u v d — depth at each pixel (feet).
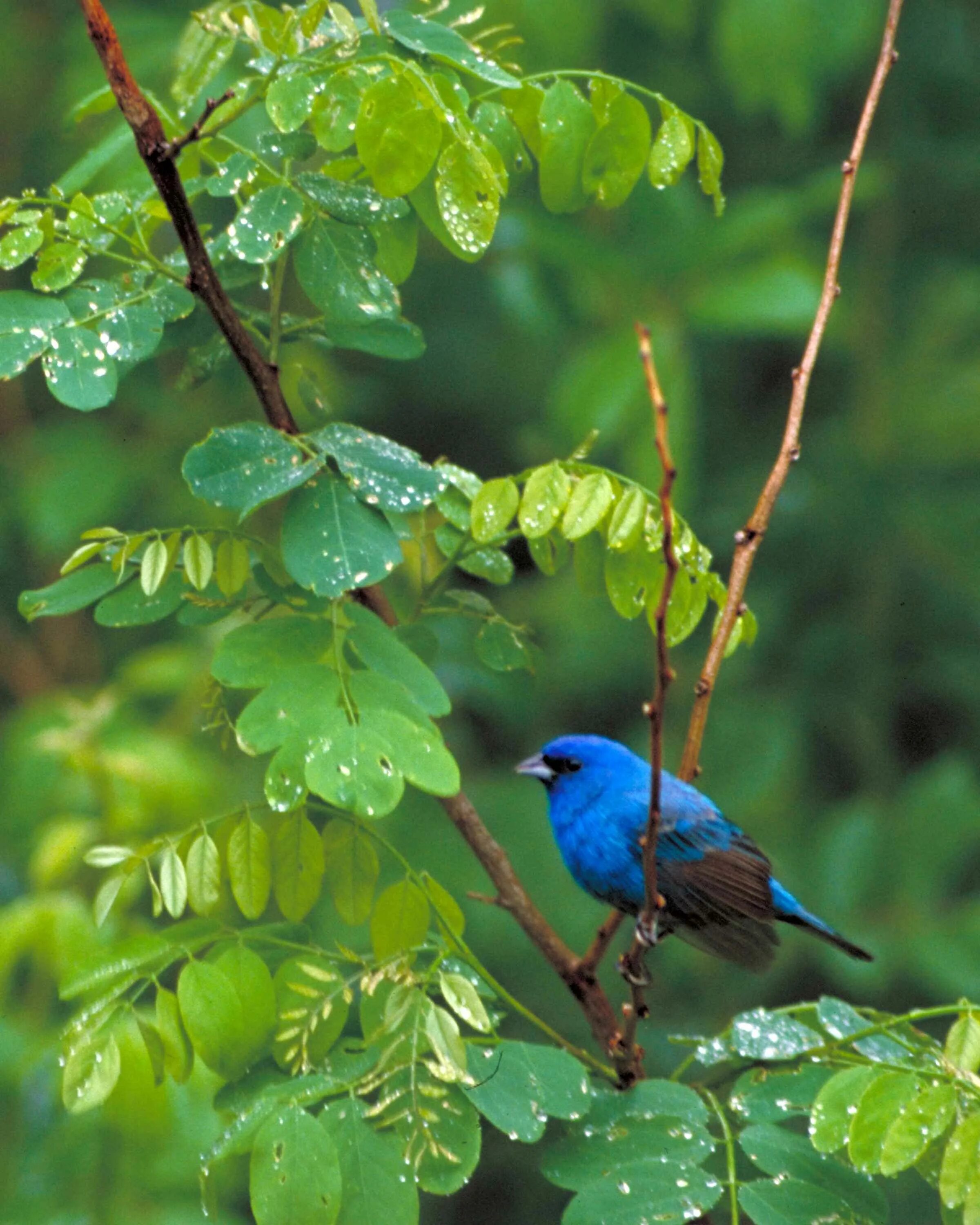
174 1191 31.37
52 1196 30.76
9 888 37.86
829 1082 17.06
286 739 16.51
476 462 51.42
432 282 50.11
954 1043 17.51
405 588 38.19
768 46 41.32
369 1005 18.08
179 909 17.69
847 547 46.50
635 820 27.09
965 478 46.70
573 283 41.98
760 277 40.83
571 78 22.68
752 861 26.94
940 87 47.93
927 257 48.75
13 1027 32.58
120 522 42.91
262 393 19.29
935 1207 38.70
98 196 19.89
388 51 19.25
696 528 47.65
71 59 43.39
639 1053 19.06
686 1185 16.75
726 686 46.47
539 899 43.21
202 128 19.33
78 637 48.73
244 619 36.37
